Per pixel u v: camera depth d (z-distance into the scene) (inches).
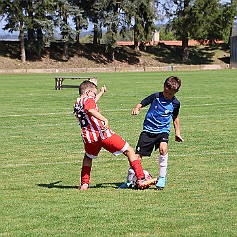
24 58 4992.6
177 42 6505.9
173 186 613.0
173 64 5580.7
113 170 717.3
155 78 3383.4
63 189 608.7
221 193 573.9
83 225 461.1
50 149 903.1
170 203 532.1
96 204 531.8
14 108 1576.0
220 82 2817.4
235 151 852.0
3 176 691.4
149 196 563.5
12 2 4761.3
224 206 517.3
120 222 468.1
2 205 534.0
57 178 676.7
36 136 1046.4
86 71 4699.8
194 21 5428.2
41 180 664.4
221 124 1177.4
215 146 901.2
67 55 5255.9
